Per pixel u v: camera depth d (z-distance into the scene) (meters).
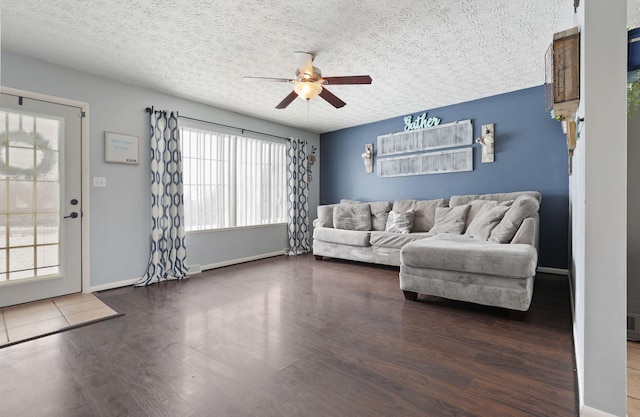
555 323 2.33
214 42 2.67
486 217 3.20
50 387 1.56
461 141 4.36
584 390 1.31
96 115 3.30
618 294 1.24
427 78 3.49
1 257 2.78
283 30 2.49
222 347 1.98
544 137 3.78
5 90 2.74
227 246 4.56
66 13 2.24
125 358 1.85
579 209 1.71
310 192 6.03
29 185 2.91
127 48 2.76
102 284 3.33
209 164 4.38
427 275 2.75
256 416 1.34
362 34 2.55
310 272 4.10
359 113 4.84
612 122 1.23
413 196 4.93
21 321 2.44
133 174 3.59
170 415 1.35
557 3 2.13
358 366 1.74
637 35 1.28
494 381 1.58
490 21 2.37
